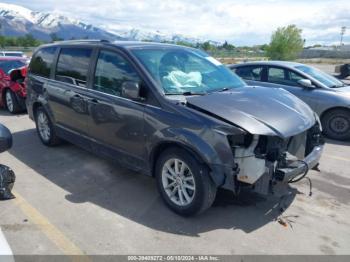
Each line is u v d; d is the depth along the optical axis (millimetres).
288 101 3977
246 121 3266
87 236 3258
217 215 3674
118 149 4230
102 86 4379
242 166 3242
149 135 3697
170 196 3703
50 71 5488
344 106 6547
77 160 5293
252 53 54219
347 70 11164
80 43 4969
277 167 3375
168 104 3570
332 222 3574
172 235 3291
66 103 5000
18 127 7539
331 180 4656
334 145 6469
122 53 4137
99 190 4254
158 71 3934
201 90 3996
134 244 3145
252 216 3666
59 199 4000
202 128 3266
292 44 48438
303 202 3998
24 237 3227
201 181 3322
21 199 3982
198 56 4684
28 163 5180
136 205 3873
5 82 9086
